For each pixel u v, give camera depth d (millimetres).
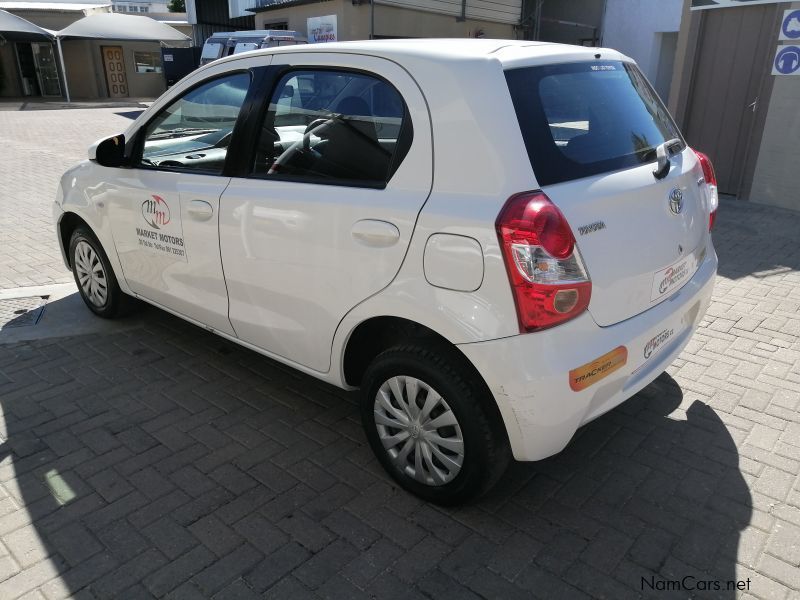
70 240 4551
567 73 2631
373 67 2664
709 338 4305
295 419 3404
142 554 2469
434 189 2412
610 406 2557
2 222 7023
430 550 2504
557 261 2207
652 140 2887
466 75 2381
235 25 24953
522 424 2330
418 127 2471
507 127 2299
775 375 3818
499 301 2246
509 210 2209
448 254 2328
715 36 7961
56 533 2568
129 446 3145
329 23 16359
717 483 2889
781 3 7230
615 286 2432
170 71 23359
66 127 16875
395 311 2523
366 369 2984
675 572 2402
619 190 2461
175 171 3480
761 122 7660
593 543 2543
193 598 2275
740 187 8070
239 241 3086
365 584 2342
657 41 18219
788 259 5879
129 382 3740
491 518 2682
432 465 2668
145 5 42312
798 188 7516
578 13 19672
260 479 2916
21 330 4367
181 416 3410
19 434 3227
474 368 2445
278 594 2295
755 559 2457
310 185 2803
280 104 3020
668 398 3582
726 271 5574
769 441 3189
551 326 2254
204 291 3445
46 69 28391
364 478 2934
